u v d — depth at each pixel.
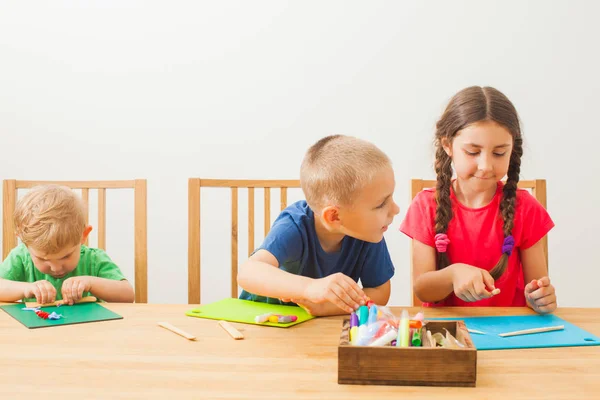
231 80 2.48
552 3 2.36
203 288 2.53
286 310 1.05
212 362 0.74
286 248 1.16
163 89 2.50
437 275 1.21
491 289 1.09
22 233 1.24
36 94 2.53
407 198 2.45
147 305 1.10
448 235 1.43
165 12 2.49
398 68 2.42
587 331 0.90
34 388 0.65
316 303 1.01
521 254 1.42
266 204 1.61
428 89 2.42
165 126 2.50
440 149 1.42
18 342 0.84
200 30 2.48
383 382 0.66
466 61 2.40
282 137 2.48
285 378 0.68
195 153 2.50
